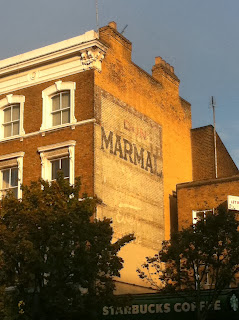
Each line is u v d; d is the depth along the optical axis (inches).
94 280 1088.8
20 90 1461.6
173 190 1620.3
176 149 1678.2
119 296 1128.8
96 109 1349.7
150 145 1547.7
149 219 1483.8
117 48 1461.6
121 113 1441.9
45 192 1126.4
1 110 1488.7
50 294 1052.5
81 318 1136.8
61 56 1400.1
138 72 1544.0
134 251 1403.8
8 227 1108.5
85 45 1363.2
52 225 1075.3
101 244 1089.4
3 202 1122.7
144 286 1408.7
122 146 1425.9
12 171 1438.2
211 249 1088.8
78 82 1375.5
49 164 1380.4
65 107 1393.9
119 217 1371.8
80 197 1307.8
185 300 1165.1
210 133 1750.7
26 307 1095.6
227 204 1423.5
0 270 1085.1
